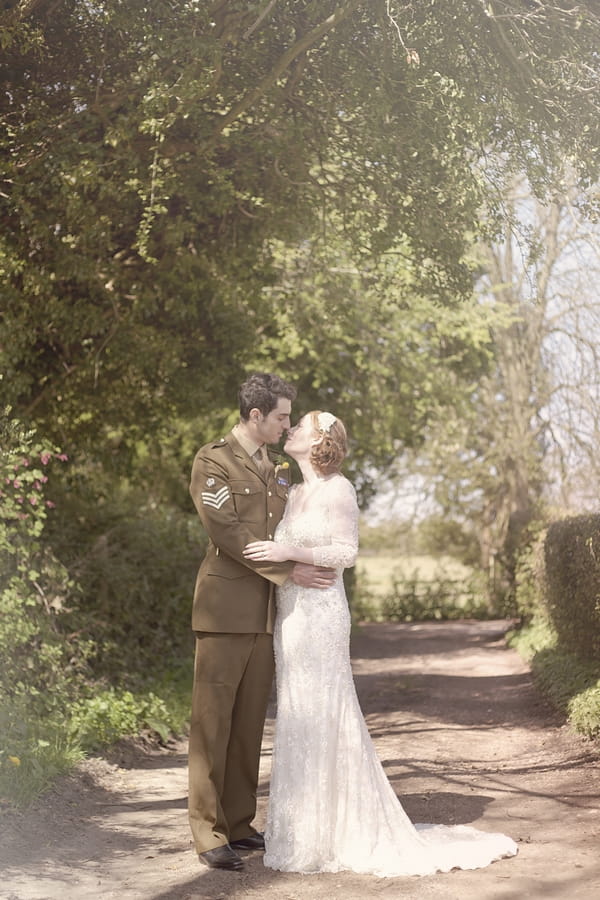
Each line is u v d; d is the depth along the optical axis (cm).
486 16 634
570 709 768
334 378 1650
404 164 750
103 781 605
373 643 1684
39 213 806
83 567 961
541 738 724
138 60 727
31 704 676
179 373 1146
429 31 646
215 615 427
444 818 497
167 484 1641
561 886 376
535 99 653
